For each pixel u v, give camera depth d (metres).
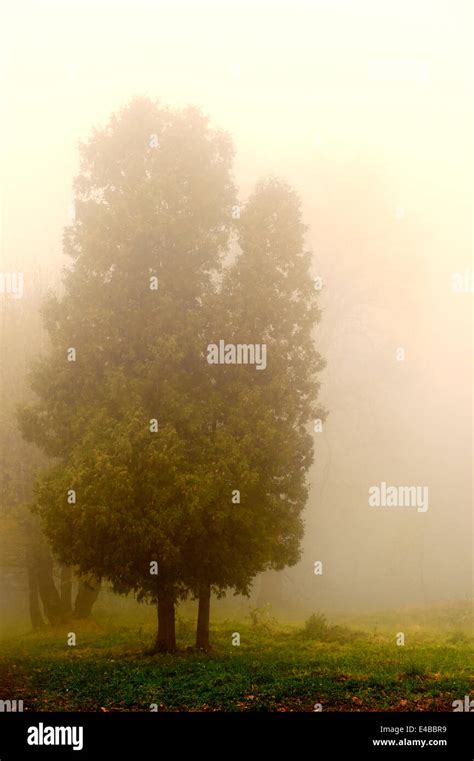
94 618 34.22
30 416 21.42
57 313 21.83
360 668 16.88
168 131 22.17
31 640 28.66
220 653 20.56
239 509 19.16
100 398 20.62
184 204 21.67
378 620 32.66
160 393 20.11
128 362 20.89
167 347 19.97
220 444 19.34
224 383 21.20
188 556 19.55
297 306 21.77
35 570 34.56
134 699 14.00
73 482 18.58
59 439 20.86
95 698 14.35
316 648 21.98
